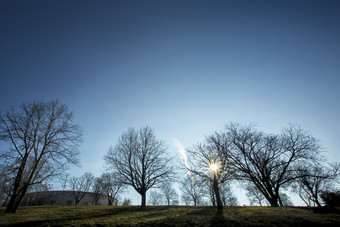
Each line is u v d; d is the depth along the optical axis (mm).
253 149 30797
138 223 14898
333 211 16656
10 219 17094
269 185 27984
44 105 25141
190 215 18484
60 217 19484
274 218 14914
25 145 22422
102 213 23281
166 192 73000
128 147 31906
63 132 25594
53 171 22812
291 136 29938
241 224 13578
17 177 21328
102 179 62562
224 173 26344
